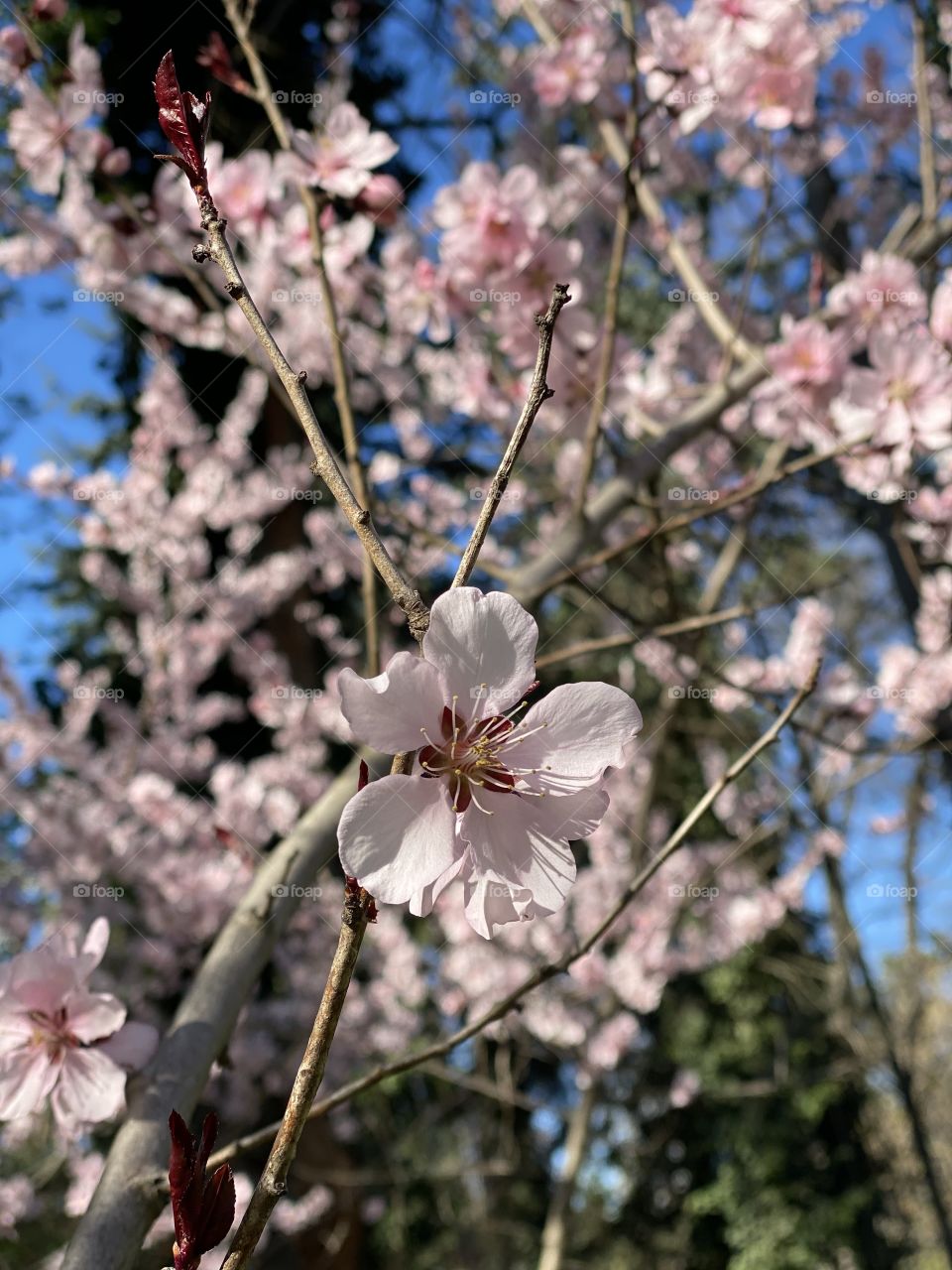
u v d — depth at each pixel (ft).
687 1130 31.65
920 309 9.39
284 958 20.20
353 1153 25.95
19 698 16.79
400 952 20.18
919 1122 21.31
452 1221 26.99
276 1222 19.72
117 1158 4.38
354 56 20.02
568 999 20.04
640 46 8.57
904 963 23.04
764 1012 30.12
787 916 25.73
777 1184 29.71
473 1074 26.23
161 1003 19.52
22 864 16.63
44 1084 4.43
